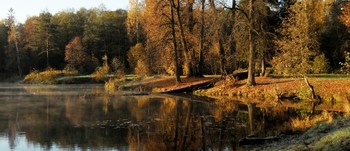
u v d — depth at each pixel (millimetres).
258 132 19047
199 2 46469
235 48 47906
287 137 16594
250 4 36594
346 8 39000
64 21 103688
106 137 19109
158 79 52500
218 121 23078
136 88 50656
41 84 71375
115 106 31734
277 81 38562
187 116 25375
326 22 59219
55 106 32156
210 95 40469
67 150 16625
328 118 19375
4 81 88312
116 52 95250
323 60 48562
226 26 41375
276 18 45156
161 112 27625
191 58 48969
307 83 31219
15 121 24188
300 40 30219
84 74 83250
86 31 97312
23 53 95250
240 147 16156
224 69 43531
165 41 48031
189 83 46156
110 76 69250
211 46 48469
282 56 31422
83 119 24812
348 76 41719
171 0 46094
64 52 98000
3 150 16812
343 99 29281
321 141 12531
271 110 26953
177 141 17922
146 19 48938
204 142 17500
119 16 101812
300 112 25266
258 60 45094
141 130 20781
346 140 11344
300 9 34625
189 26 48219
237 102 32781
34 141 18422
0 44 100562
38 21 96562
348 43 56094
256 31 36875
